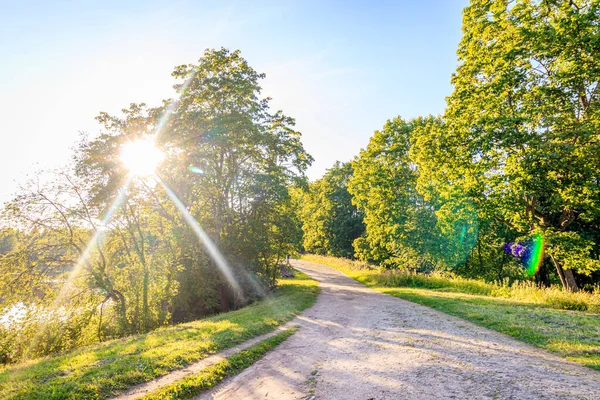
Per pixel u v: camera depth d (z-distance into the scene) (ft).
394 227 105.50
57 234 61.93
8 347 46.09
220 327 37.73
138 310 63.93
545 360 23.57
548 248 63.62
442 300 55.52
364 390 19.53
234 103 81.15
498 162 64.64
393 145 111.75
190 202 78.59
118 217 66.59
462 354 25.66
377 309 52.42
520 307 44.93
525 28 59.47
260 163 91.40
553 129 58.39
